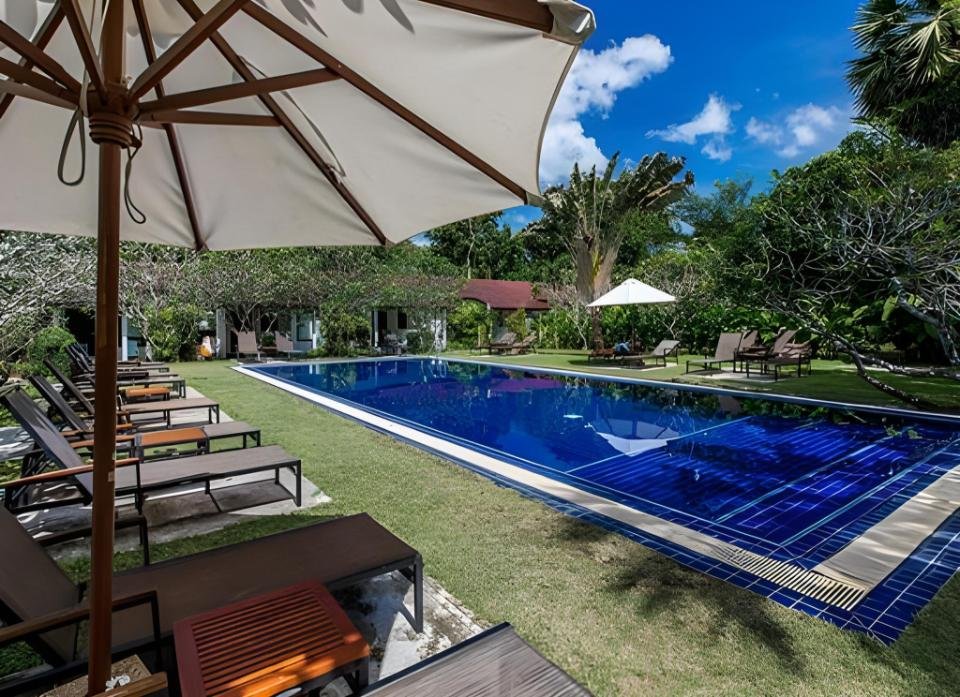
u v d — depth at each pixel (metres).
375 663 2.50
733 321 17.86
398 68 1.92
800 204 8.92
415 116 2.15
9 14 2.03
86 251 7.44
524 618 2.86
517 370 16.86
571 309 23.50
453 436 7.59
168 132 2.68
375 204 2.92
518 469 5.75
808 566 3.49
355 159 2.60
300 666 1.81
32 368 9.97
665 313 19.52
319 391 12.37
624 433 7.98
